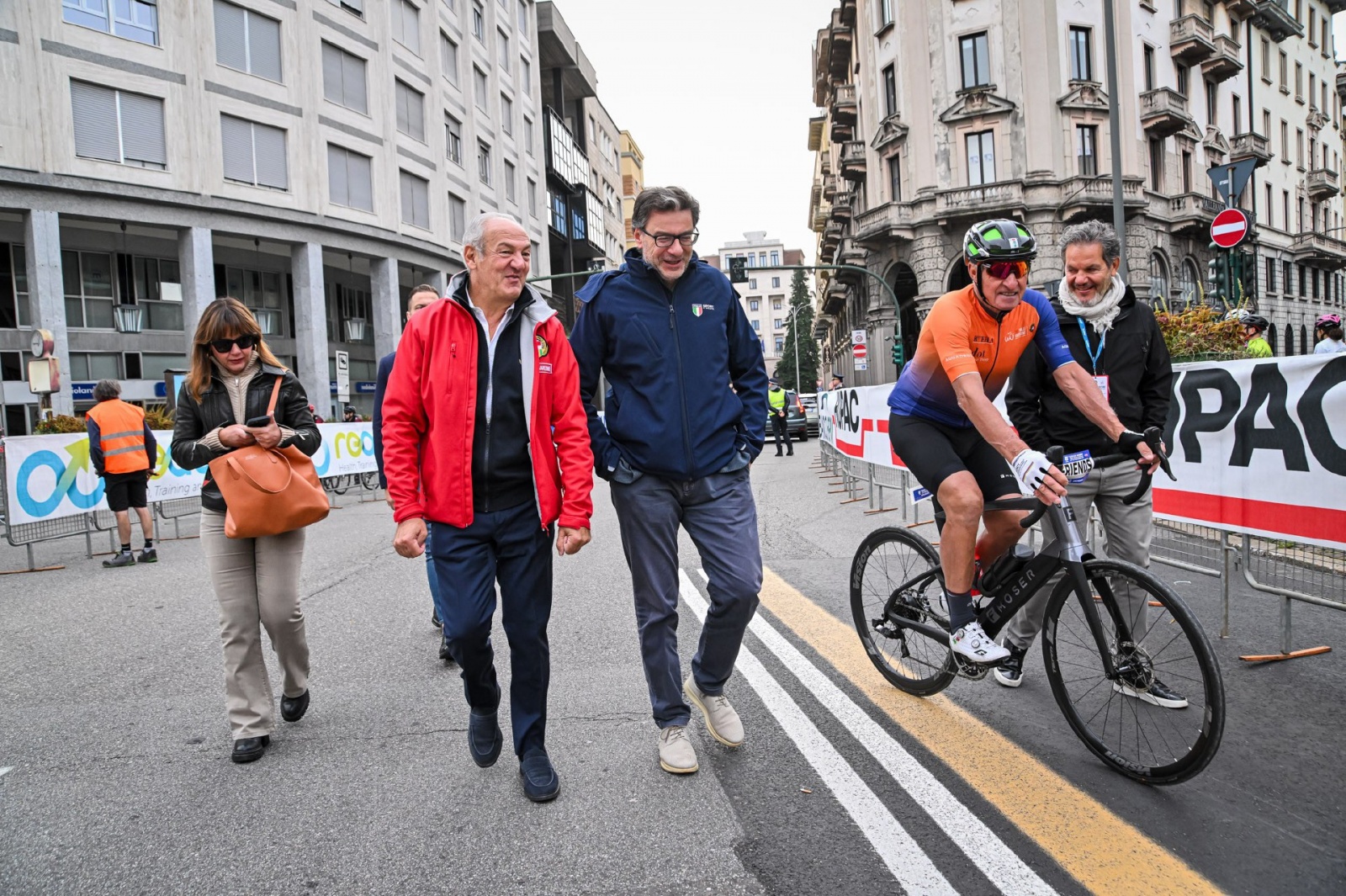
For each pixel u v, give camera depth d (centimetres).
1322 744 293
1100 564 276
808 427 2752
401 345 277
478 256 274
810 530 834
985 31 2852
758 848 239
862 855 233
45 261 1972
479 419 272
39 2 1942
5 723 368
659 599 297
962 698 354
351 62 2630
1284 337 4106
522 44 4047
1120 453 346
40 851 253
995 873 222
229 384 337
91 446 819
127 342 2548
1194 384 439
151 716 371
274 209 2370
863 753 302
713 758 303
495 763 309
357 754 321
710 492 297
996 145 2848
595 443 303
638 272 299
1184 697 258
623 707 360
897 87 3036
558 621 510
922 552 348
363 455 1541
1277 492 393
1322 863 221
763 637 457
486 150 3538
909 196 3022
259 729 321
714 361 299
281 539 335
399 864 239
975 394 280
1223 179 1084
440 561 275
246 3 2316
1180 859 226
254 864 242
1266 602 478
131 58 2089
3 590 720
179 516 1079
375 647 473
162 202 2138
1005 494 312
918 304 3023
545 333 283
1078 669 292
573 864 235
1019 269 280
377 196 2694
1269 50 3978
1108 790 267
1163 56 3175
